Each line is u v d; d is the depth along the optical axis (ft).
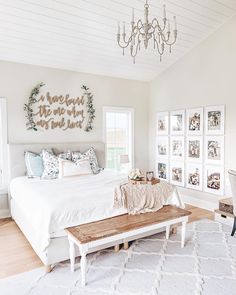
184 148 16.25
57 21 11.21
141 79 18.37
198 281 7.77
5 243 10.44
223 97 13.79
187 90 15.88
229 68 13.46
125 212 9.63
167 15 12.10
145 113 19.01
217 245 10.25
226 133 13.73
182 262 8.90
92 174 13.84
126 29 12.44
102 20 11.68
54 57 13.87
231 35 13.32
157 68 17.07
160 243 10.43
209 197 14.80
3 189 13.51
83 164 13.62
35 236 9.09
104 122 17.02
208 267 8.58
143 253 9.55
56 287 7.50
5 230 11.84
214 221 12.92
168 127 17.40
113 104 17.37
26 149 13.84
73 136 15.79
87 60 14.74
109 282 7.72
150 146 19.16
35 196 9.62
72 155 14.43
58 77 15.08
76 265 8.66
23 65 13.89
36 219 8.87
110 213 9.27
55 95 14.99
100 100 16.78
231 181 10.65
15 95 13.71
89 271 8.30
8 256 9.34
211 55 14.34
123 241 9.73
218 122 14.07
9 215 13.71
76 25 11.69
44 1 10.02
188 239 10.79
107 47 13.83
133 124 18.37
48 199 8.91
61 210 8.28
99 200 9.20
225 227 12.12
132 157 18.39
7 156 13.57
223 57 13.74
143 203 9.94
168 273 8.20
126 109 17.97
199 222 12.79
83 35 12.48
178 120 16.60
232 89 13.34
